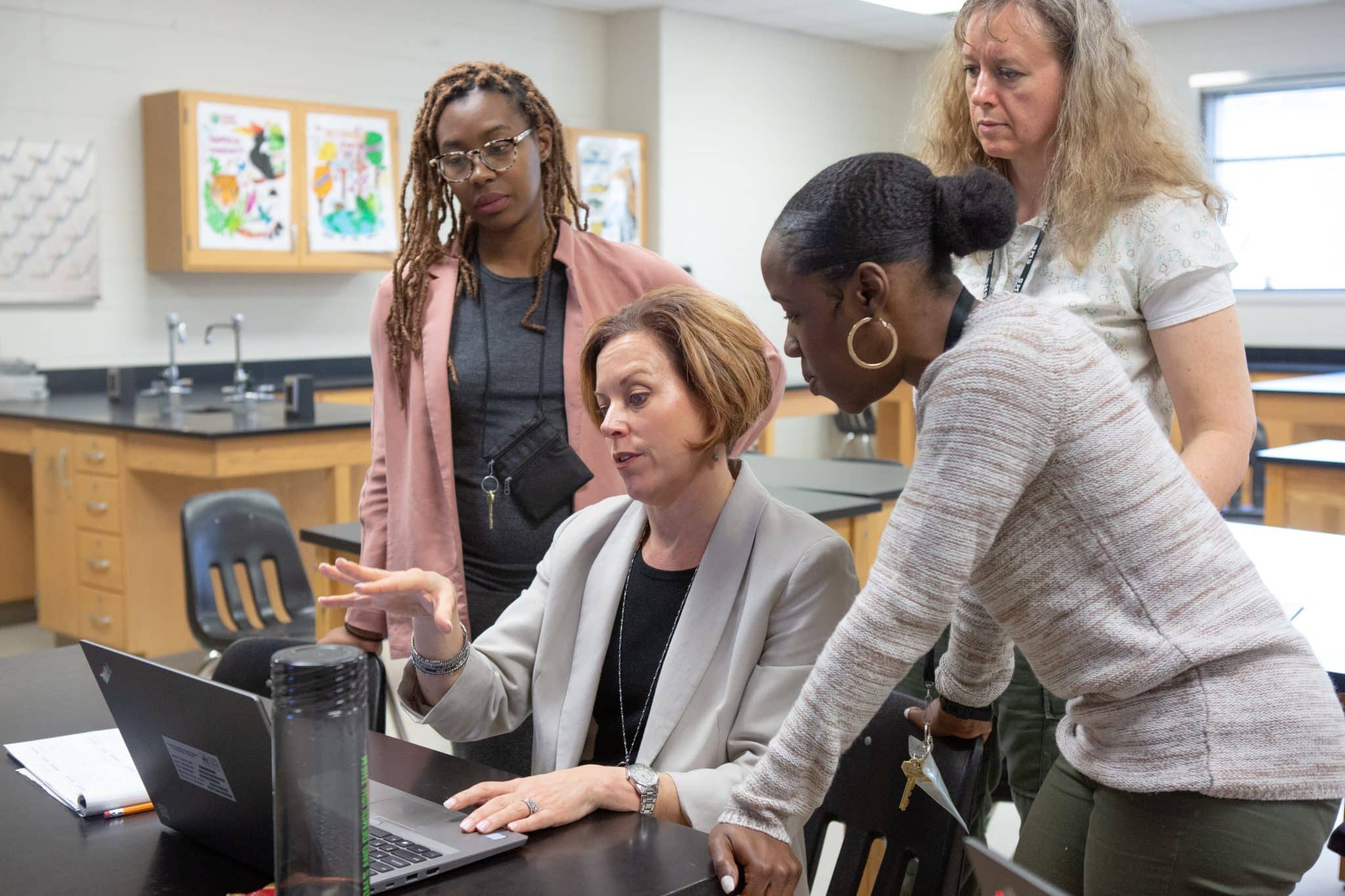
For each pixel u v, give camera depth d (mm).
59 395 5953
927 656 2504
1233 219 8336
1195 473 1593
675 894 1127
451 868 1167
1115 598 1195
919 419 1212
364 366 7207
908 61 9711
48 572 5250
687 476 1508
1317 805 1207
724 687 1508
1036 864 1393
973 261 1881
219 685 1132
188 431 4551
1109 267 1725
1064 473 1167
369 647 2094
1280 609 1241
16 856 1263
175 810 1288
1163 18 8250
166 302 6332
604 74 8180
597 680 1591
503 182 2020
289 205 6254
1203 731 1184
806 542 1522
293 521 5254
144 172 6172
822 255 1192
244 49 6520
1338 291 7867
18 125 5750
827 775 1225
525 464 2025
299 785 988
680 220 8172
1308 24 7844
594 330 1527
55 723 1675
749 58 8508
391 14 7102
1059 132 1750
